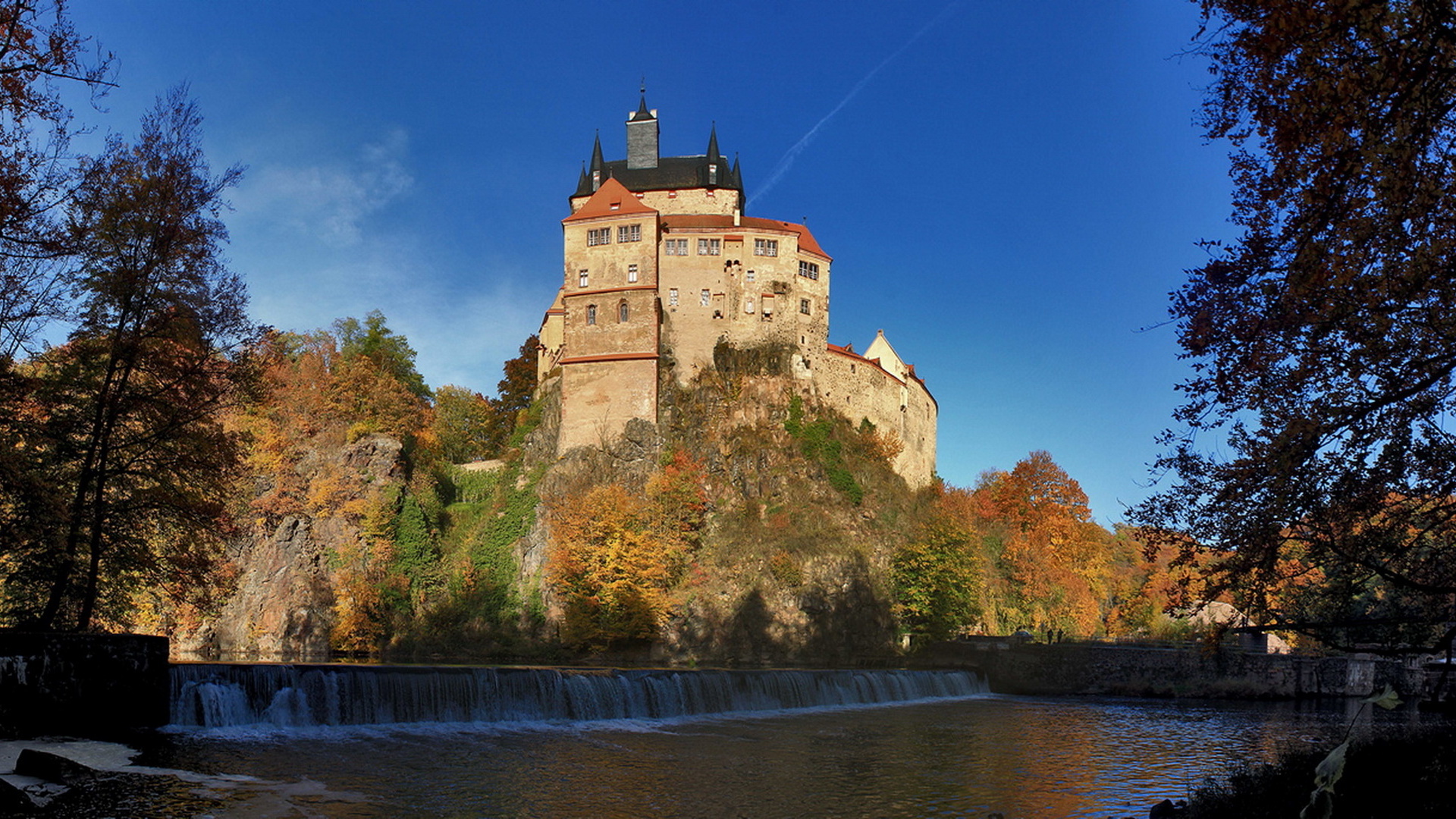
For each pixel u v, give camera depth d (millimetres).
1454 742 26672
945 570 95062
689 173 135750
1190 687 76562
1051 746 45156
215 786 27891
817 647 94125
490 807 28422
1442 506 19266
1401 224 15945
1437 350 17875
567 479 109750
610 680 49031
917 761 39312
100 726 34188
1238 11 16594
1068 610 114000
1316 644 84312
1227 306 18984
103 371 37594
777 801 31031
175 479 42906
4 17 24875
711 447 111438
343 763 33094
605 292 117000
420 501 108562
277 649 91000
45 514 33469
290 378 106875
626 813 28719
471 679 44562
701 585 97750
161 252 38688
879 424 128625
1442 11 14078
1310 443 18453
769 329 120500
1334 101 14953
